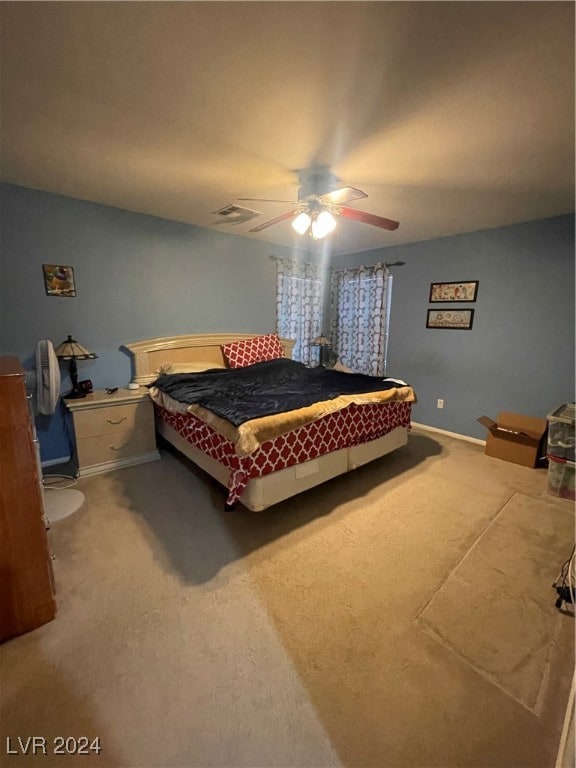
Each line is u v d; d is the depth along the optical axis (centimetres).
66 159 211
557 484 258
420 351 416
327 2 101
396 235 376
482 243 352
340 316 500
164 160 210
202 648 137
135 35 114
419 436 394
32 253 273
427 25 109
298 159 204
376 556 192
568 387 312
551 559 191
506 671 131
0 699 119
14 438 135
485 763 104
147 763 103
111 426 287
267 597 163
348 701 120
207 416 224
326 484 274
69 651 135
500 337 349
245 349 398
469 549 199
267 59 125
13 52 122
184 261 360
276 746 107
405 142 182
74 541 200
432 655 137
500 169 212
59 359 298
